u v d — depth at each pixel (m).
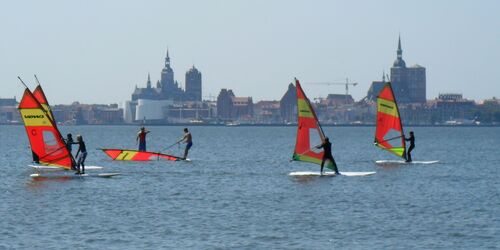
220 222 85.31
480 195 107.19
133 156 168.62
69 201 99.81
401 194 107.94
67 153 127.81
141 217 88.25
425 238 76.81
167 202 99.94
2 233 78.75
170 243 74.62
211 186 117.44
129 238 76.69
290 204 98.44
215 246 73.44
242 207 96.00
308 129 133.88
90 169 142.62
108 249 71.94
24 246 73.00
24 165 162.00
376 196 105.88
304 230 80.94
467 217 88.25
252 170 148.12
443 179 128.88
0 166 158.50
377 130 164.50
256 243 74.81
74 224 83.75
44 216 88.50
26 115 125.06
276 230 80.94
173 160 171.75
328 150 132.25
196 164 162.62
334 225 83.69
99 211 92.31
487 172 144.75
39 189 111.38
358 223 84.81
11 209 93.19
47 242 74.69
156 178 127.88
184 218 87.81
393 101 162.88
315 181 124.06
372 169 151.62
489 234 78.31
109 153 167.88
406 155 166.50
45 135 126.12
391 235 78.44
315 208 95.19
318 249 72.38
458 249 72.19
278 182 123.06
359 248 72.75
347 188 114.69
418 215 89.88
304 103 133.12
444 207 95.75
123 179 125.19
